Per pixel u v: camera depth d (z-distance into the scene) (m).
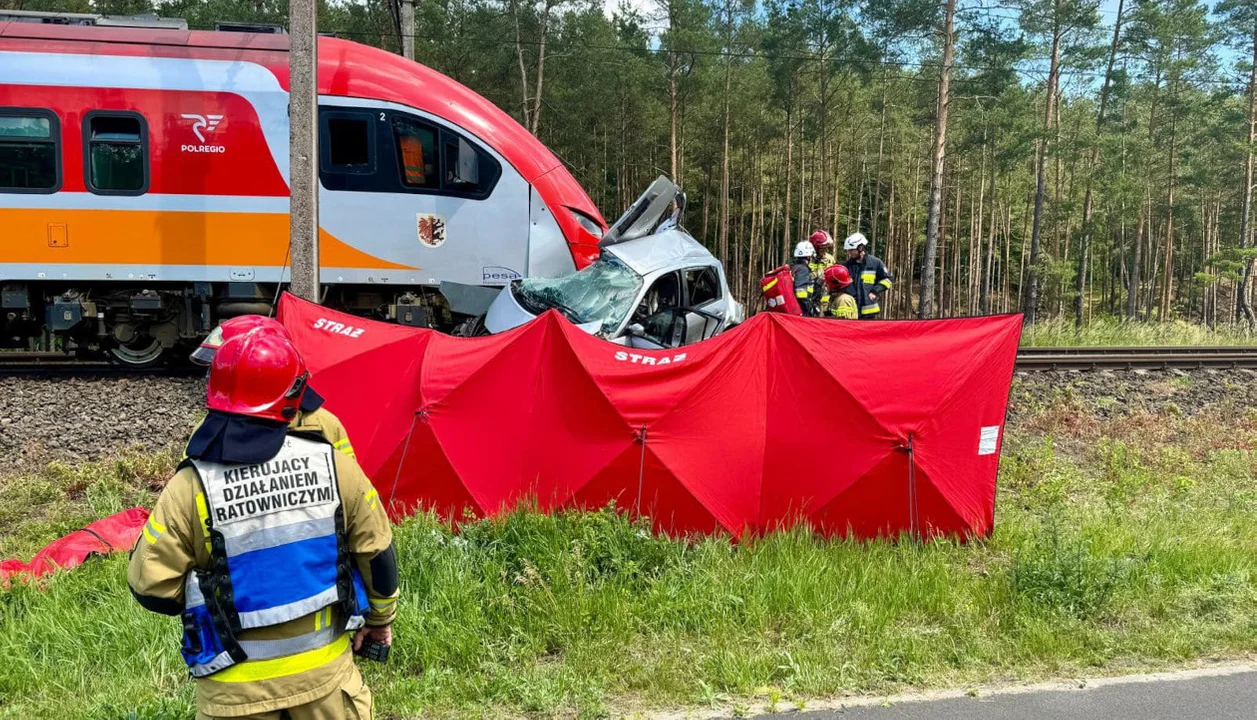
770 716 4.06
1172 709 4.18
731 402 6.10
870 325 6.21
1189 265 71.06
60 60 10.42
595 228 12.14
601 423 5.99
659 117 43.16
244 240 10.81
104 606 4.82
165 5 36.84
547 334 6.09
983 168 56.38
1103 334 20.44
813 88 45.03
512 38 37.50
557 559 5.23
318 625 2.52
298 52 8.15
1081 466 9.09
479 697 4.18
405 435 6.00
